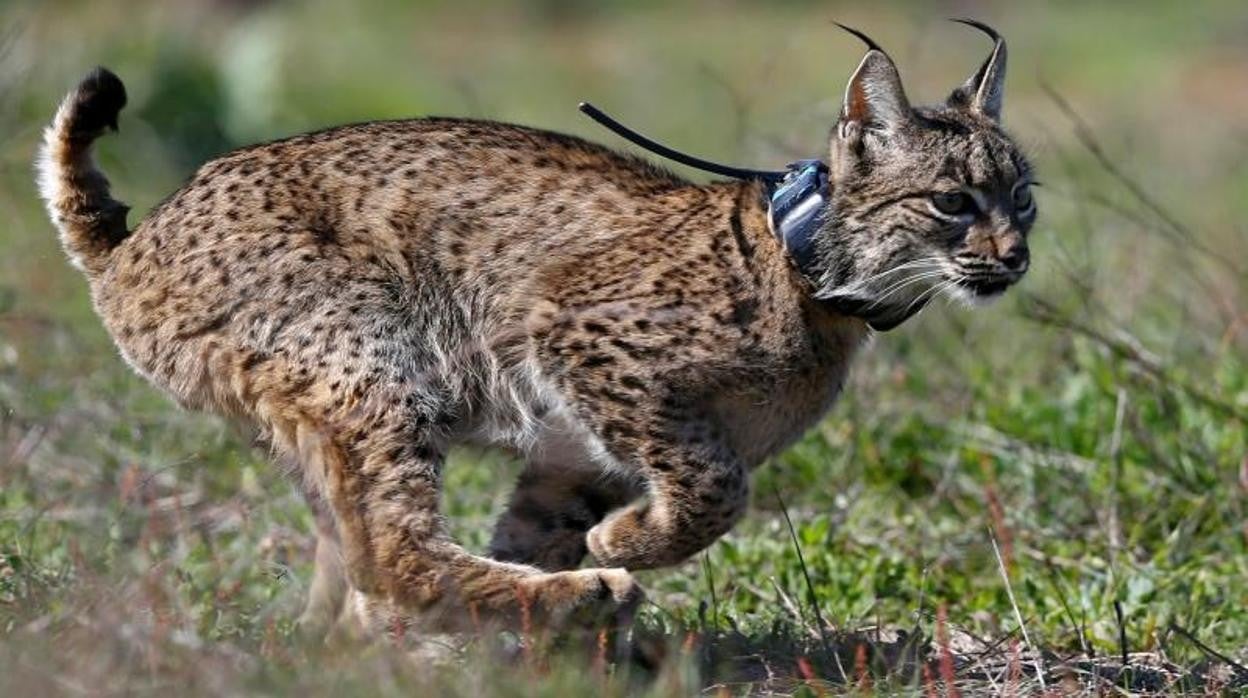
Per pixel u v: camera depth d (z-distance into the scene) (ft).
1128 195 91.56
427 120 49.16
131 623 39.27
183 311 46.14
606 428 46.93
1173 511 56.90
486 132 48.93
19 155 75.82
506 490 58.59
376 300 46.21
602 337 46.62
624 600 44.21
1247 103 151.12
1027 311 66.23
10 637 39.45
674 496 46.60
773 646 46.78
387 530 45.55
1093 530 56.54
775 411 47.98
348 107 123.54
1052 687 44.24
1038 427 62.13
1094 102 149.28
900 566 53.78
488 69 158.61
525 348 47.60
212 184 46.93
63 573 45.80
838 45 169.58
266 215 46.21
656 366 46.50
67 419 56.75
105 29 110.52
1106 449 60.13
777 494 53.06
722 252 47.09
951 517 58.08
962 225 47.65
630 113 131.13
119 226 48.08
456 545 45.98
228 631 43.57
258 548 51.11
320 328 45.68
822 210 46.85
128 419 57.93
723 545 54.13
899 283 47.85
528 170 48.16
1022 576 53.01
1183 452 59.00
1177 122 138.72
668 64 160.56
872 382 63.46
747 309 46.80
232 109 108.88
